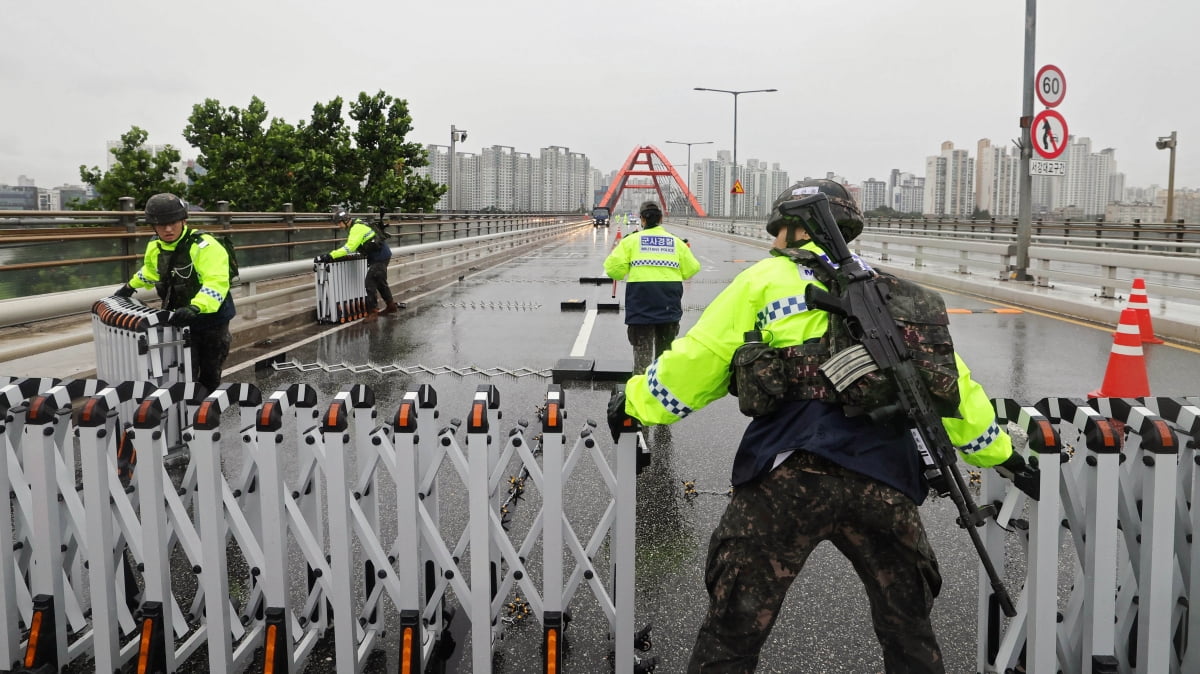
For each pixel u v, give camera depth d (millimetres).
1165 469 2586
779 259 2434
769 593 2369
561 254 35938
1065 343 11180
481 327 12727
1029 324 12961
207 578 2916
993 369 9445
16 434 3219
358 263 13758
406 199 33250
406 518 2920
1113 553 2635
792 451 2293
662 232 6988
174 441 5656
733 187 57094
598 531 3078
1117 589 3061
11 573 3055
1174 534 2775
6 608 3039
